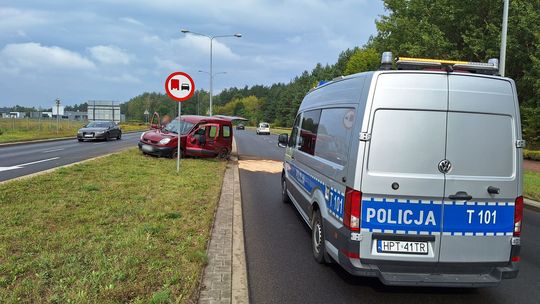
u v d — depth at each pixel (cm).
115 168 1182
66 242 508
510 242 422
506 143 417
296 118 832
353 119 434
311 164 610
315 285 462
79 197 765
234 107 14188
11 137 2809
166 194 838
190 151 1598
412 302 431
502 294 461
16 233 534
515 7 2486
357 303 423
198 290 404
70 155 1736
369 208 407
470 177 410
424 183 404
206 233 580
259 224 715
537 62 2302
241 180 1221
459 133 409
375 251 410
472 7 2784
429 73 410
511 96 420
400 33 3344
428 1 3114
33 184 875
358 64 5878
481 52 2719
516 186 418
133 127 6831
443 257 413
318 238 537
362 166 406
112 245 507
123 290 384
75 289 383
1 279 394
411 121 406
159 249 499
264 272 497
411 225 409
